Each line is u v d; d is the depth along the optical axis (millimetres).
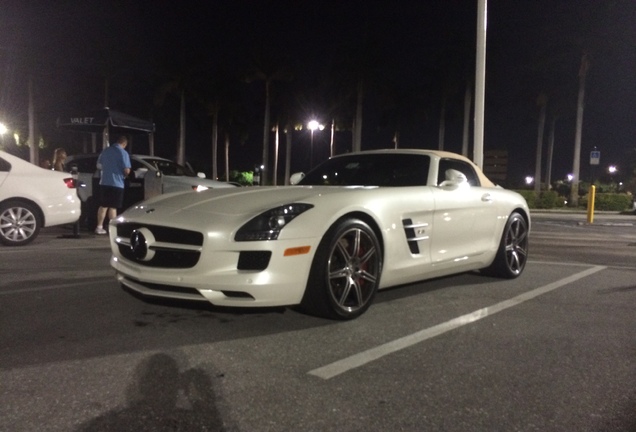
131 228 4484
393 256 4816
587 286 6285
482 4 11305
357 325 4434
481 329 4426
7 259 7188
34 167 8648
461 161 6297
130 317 4504
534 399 3098
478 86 11445
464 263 5754
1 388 3080
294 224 4105
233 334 4105
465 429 2727
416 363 3613
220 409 2877
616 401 3088
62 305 4852
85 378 3236
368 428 2713
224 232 4012
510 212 6445
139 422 2715
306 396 3057
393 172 5809
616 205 29203
